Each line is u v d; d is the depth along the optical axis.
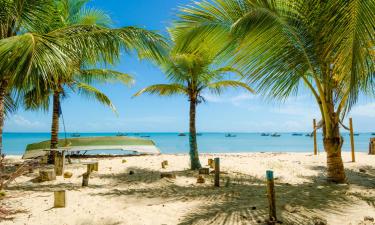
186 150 37.16
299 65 6.04
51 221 4.77
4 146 54.81
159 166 11.13
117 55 6.37
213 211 5.00
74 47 5.92
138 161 12.61
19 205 5.62
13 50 4.64
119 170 10.23
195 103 10.42
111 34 6.14
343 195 5.92
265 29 5.35
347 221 4.38
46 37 5.18
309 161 12.60
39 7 6.41
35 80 4.97
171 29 6.88
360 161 12.42
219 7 6.00
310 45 5.89
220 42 6.38
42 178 8.13
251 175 9.27
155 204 5.70
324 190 6.44
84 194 6.57
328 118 7.17
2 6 5.70
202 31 6.20
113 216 4.97
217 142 68.44
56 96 11.85
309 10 5.62
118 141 17.56
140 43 6.32
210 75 9.95
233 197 6.07
